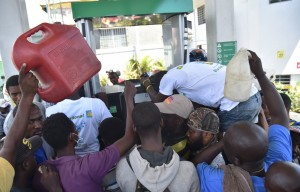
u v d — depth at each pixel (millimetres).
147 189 1133
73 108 2004
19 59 1139
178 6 2898
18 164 1229
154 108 1238
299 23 5430
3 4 3039
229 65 1538
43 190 1251
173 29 3219
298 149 2201
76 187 1224
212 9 3709
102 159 1253
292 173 948
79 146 2004
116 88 3074
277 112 1485
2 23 3064
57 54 1194
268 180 992
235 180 1098
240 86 1546
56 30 1235
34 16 9938
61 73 1199
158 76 2668
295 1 5363
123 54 11258
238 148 1126
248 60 1511
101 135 1723
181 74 1929
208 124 1477
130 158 1209
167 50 3555
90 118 2014
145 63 10484
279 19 5512
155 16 3131
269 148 1319
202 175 1244
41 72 1196
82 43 1302
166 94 1942
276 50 5668
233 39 3711
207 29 3934
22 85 1120
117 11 2740
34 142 1356
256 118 2018
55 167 1280
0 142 1295
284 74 5883
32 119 1566
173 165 1160
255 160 1127
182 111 1571
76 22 2742
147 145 1217
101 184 1335
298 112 5852
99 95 2842
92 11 2674
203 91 1922
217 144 1438
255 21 5465
